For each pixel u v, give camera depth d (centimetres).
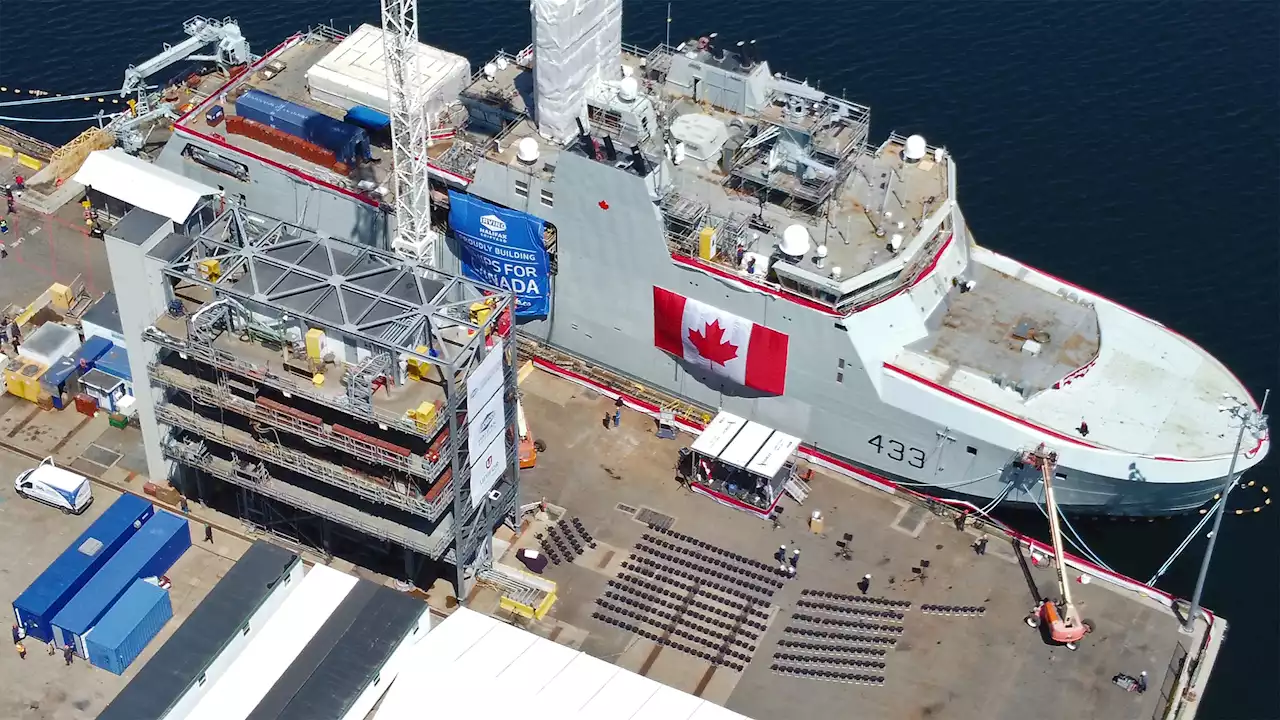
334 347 10650
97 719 10025
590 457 12506
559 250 12612
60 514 11969
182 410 11325
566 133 12756
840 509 12131
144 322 11238
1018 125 15562
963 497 12250
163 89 15350
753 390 12525
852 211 12475
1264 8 16850
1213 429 11775
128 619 10925
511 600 11294
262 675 10219
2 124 15625
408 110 11688
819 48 16438
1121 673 11031
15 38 16550
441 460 10469
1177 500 11869
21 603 10912
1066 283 12588
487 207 12562
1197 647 11200
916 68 16188
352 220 13350
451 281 10825
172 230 11175
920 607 11450
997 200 14875
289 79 14200
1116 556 12144
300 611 10575
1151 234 14562
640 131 12400
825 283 11656
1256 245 14450
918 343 12100
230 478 11344
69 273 13925
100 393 12600
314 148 13362
